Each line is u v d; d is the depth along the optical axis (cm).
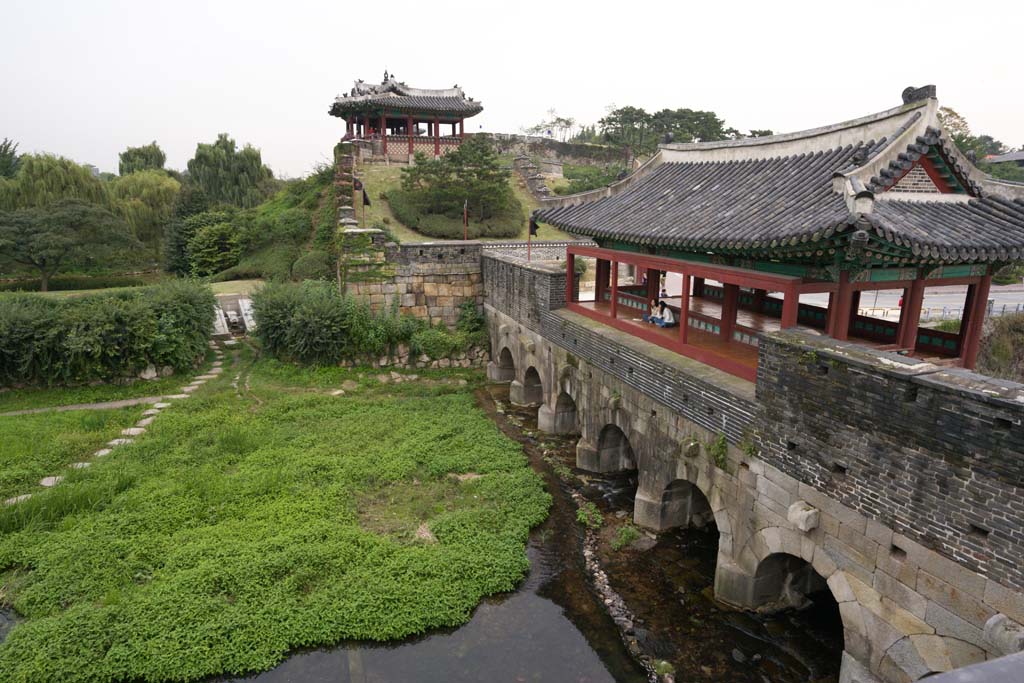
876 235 1116
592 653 1402
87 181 5712
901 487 1020
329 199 4666
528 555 1767
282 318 3316
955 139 5966
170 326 3078
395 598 1516
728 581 1497
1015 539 858
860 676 1119
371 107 5269
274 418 2641
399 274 3591
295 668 1345
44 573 1572
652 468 1805
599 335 2078
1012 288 4322
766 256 1402
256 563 1595
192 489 1983
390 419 2664
